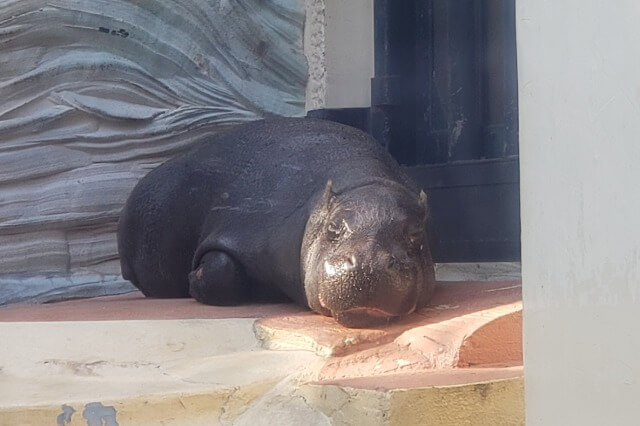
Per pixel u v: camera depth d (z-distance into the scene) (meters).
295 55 13.65
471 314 7.16
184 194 10.42
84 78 12.62
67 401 6.12
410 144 12.45
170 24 13.05
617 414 4.33
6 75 12.36
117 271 12.65
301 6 13.68
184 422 6.21
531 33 4.94
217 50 13.36
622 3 4.26
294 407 6.21
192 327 7.43
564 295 4.71
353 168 8.91
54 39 12.51
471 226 11.46
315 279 7.52
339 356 6.67
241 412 6.33
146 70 12.91
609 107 4.35
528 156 5.01
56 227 12.32
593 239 4.48
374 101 12.51
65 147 12.45
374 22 12.66
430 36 12.30
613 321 4.35
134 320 7.63
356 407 5.82
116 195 12.51
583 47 4.52
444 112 12.03
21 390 6.46
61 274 12.35
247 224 9.34
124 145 12.66
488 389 5.88
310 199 8.70
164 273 10.74
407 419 5.68
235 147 10.28
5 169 12.20
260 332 7.33
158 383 6.52
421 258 7.62
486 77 11.64
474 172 11.41
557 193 4.75
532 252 5.00
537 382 4.97
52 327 7.36
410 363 6.59
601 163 4.41
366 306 7.02
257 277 9.18
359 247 7.16
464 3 11.69
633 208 4.20
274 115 13.52
